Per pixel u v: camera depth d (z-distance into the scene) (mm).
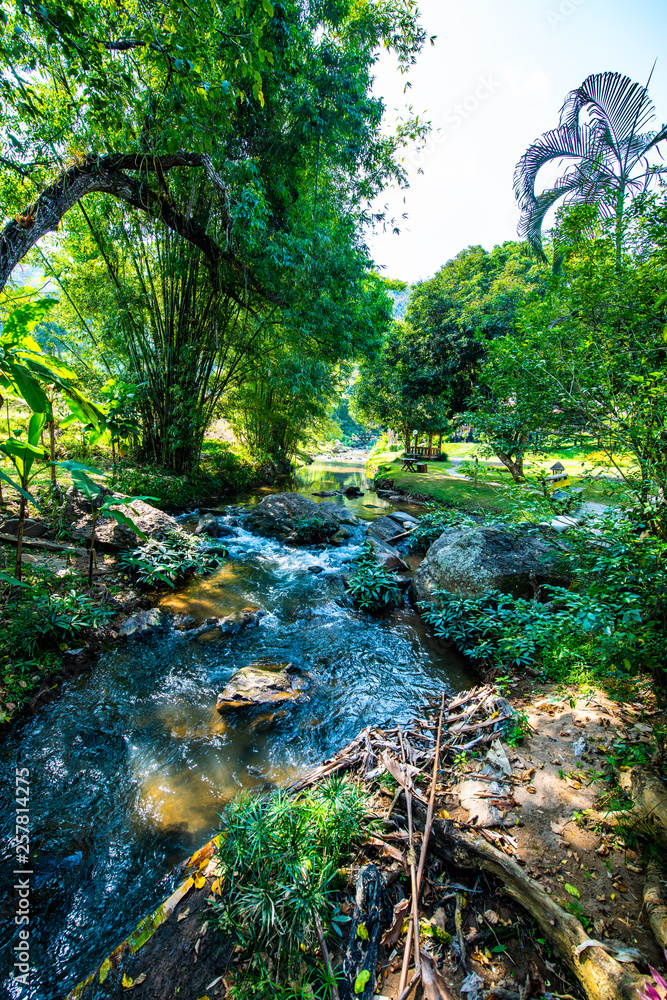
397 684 3943
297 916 1636
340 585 6262
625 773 2242
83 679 3676
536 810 2125
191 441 10258
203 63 3311
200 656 4234
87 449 8914
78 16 2967
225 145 6543
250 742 3127
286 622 5086
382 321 11891
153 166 5527
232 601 5508
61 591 4457
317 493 14227
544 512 3010
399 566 6773
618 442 2488
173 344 9023
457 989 1491
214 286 8133
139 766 2855
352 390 21203
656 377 2160
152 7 3111
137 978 1582
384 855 1948
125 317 8367
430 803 2082
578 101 5098
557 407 3422
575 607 2156
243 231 6621
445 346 15180
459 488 12266
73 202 4906
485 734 2750
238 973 1557
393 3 7383
